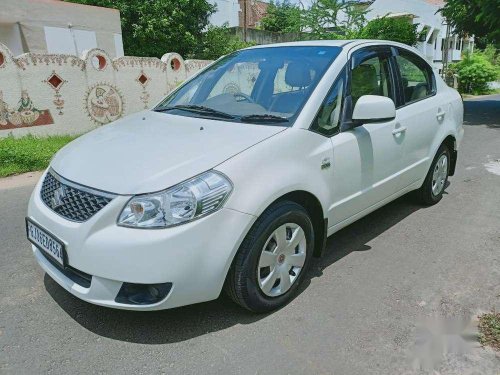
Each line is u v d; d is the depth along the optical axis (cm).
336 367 229
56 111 880
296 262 286
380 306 282
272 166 257
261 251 256
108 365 231
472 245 371
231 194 237
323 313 275
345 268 332
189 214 226
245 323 265
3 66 786
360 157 321
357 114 302
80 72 909
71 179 249
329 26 2434
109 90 970
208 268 233
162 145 265
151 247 219
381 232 399
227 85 358
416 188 430
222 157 245
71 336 254
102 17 1446
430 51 3384
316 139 287
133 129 306
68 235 235
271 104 309
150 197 224
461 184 552
